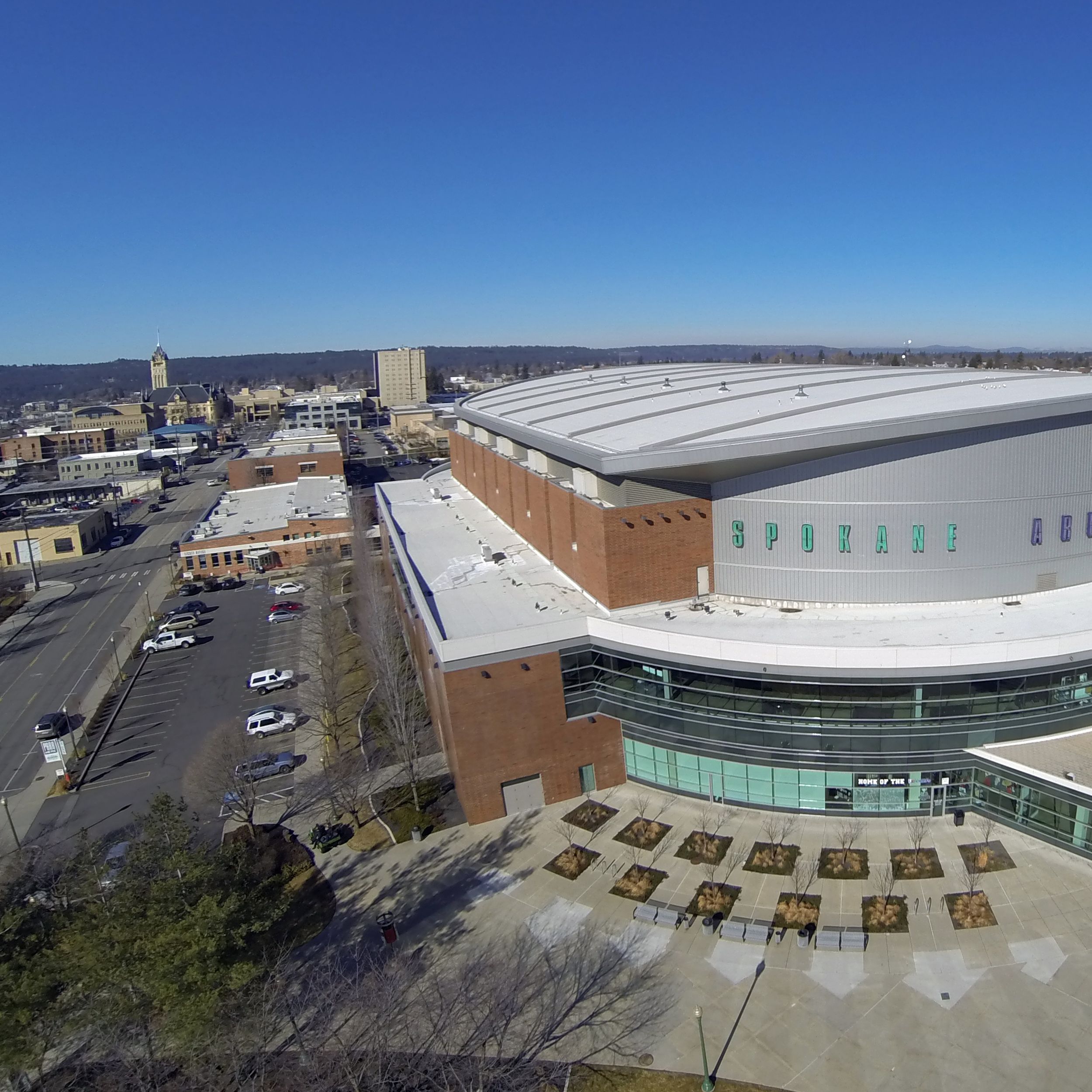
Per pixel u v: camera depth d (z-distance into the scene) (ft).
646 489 139.33
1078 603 135.23
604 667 135.03
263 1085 85.35
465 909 112.27
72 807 148.36
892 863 113.60
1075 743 120.37
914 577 135.85
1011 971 93.76
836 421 136.77
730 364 290.35
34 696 206.59
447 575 174.60
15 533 357.20
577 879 116.67
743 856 118.42
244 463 444.14
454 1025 92.63
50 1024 82.94
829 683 118.73
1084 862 110.32
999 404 135.13
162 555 361.10
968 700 117.50
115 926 80.43
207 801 144.87
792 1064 84.33
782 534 139.64
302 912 114.52
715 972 97.55
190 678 209.77
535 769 134.72
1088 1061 81.92
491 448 241.76
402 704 154.81
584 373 317.83
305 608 262.67
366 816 136.77
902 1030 87.40
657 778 138.10
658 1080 83.76
